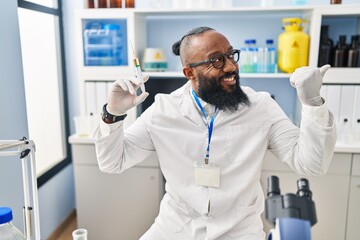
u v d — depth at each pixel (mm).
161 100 1497
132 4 2316
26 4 2168
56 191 2572
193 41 1320
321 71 1055
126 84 1204
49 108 2596
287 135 1354
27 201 1076
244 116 1401
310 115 1118
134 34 2279
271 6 2189
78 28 2295
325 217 2168
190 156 1404
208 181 1358
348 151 2049
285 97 2635
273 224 721
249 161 1376
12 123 1852
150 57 2398
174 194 1438
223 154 1381
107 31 2338
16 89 1890
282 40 2291
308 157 1190
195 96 1438
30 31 2312
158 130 1444
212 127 1388
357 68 2143
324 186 2131
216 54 1275
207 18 2602
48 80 2570
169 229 1417
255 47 2488
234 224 1336
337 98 2178
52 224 2512
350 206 2135
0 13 1734
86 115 2396
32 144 1064
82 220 2365
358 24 2379
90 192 2322
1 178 1745
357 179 2100
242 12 2369
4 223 951
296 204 709
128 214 2326
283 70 2338
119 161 1405
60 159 2703
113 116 1275
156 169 2252
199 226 1373
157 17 2639
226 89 1318
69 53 2723
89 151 2264
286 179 2150
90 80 2381
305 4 2291
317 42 2150
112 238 2367
